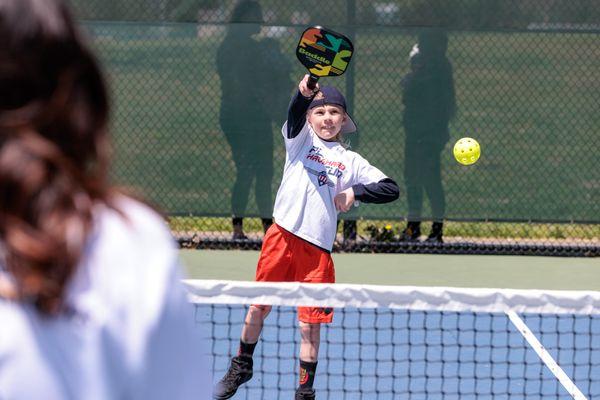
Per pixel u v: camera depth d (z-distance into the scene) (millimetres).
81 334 2857
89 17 21594
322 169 13609
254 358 14797
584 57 21422
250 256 21906
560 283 20266
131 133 21906
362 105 21656
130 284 2934
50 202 2902
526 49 21422
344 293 11547
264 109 21734
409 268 21188
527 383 14109
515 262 21969
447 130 21656
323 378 14062
